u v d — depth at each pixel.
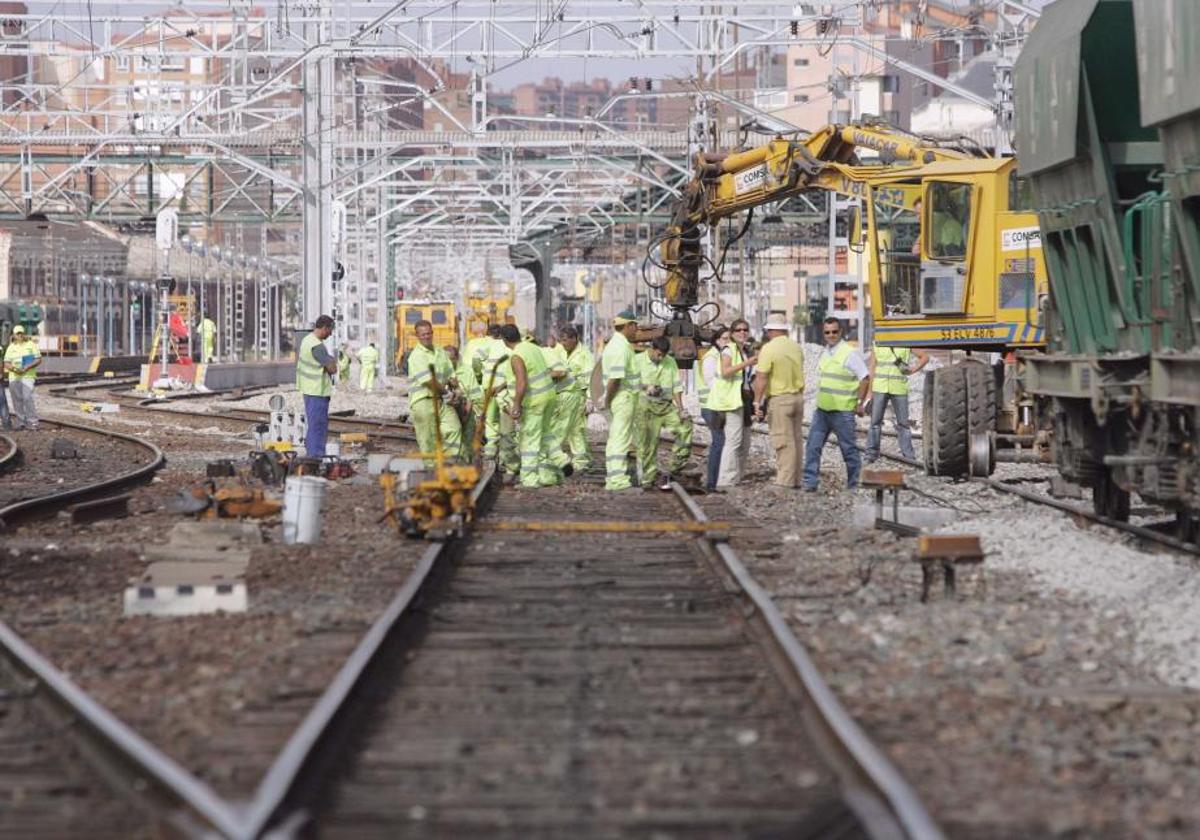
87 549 51.28
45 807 22.72
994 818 22.50
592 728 27.36
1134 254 50.59
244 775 24.20
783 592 42.09
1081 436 54.62
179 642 35.16
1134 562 46.16
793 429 73.94
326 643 34.97
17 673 31.44
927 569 40.81
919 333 78.25
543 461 75.94
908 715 28.52
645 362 75.50
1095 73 50.44
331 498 68.00
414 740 26.47
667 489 72.50
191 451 100.50
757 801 23.06
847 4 132.88
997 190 75.38
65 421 121.62
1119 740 27.28
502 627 37.16
